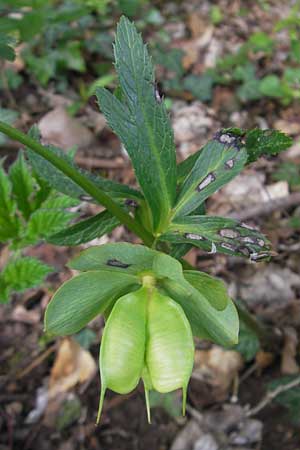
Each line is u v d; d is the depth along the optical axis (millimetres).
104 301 172
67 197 249
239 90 447
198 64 481
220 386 303
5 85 435
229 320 164
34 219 249
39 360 318
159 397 299
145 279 167
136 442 292
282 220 368
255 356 308
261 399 298
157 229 192
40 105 435
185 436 291
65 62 446
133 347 161
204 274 163
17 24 320
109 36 472
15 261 254
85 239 201
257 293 337
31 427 300
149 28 503
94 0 447
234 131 187
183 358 160
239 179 391
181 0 541
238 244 180
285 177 373
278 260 352
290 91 439
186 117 436
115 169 398
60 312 164
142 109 187
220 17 521
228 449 286
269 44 470
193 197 190
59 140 406
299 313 324
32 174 246
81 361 314
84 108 431
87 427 297
